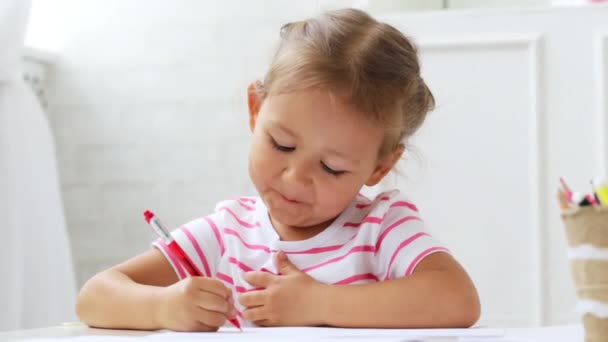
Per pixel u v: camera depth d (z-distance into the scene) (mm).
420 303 899
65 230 2113
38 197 2020
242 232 1105
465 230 1968
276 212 978
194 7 2447
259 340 694
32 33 2553
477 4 2236
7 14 1937
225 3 2430
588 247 591
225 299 864
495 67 1959
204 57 2439
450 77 1973
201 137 2436
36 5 2551
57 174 2256
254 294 930
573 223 598
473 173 1965
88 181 2490
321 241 1044
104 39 2502
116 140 2482
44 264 2012
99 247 2477
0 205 1895
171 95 2457
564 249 1938
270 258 1061
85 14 2512
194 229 1104
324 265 1028
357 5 2260
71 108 2510
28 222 1983
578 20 1931
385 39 1011
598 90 1924
